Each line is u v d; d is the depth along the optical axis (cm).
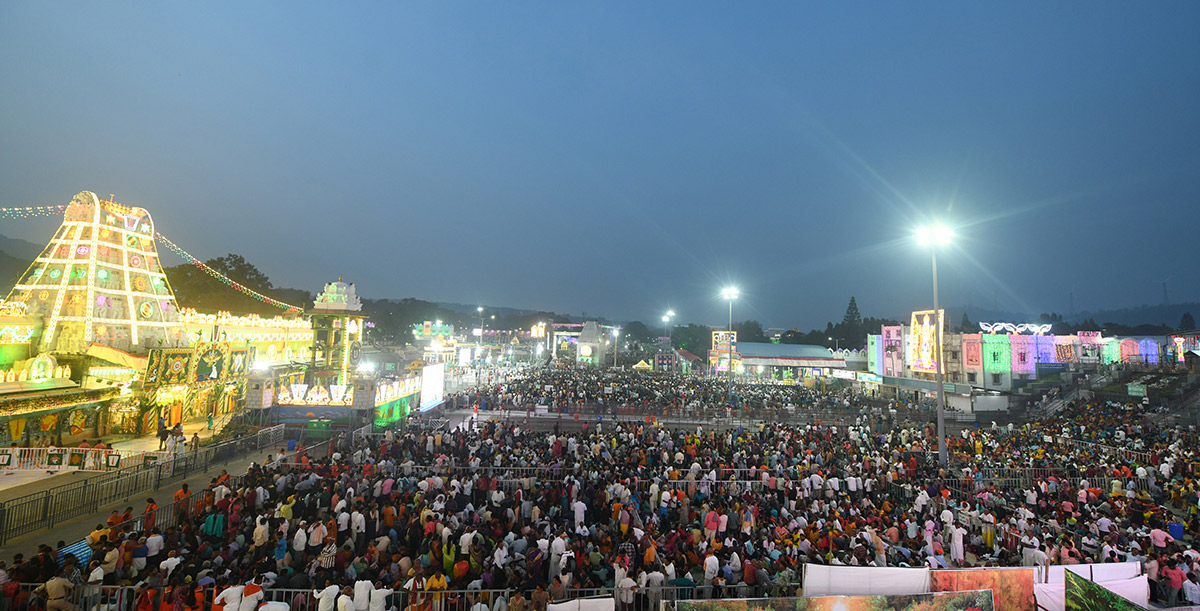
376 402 3419
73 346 2752
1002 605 1201
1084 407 4625
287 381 4003
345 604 1106
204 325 3638
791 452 2716
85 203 2908
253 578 1190
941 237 2784
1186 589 1365
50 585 1059
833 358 8106
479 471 2303
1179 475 2439
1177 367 5234
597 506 1908
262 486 1859
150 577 1147
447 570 1391
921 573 1205
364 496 1847
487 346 10881
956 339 5834
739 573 1452
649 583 1321
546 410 4522
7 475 2056
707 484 2161
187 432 3141
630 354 13312
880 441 3281
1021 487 2442
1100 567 1249
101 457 2145
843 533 1628
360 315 4144
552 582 1264
